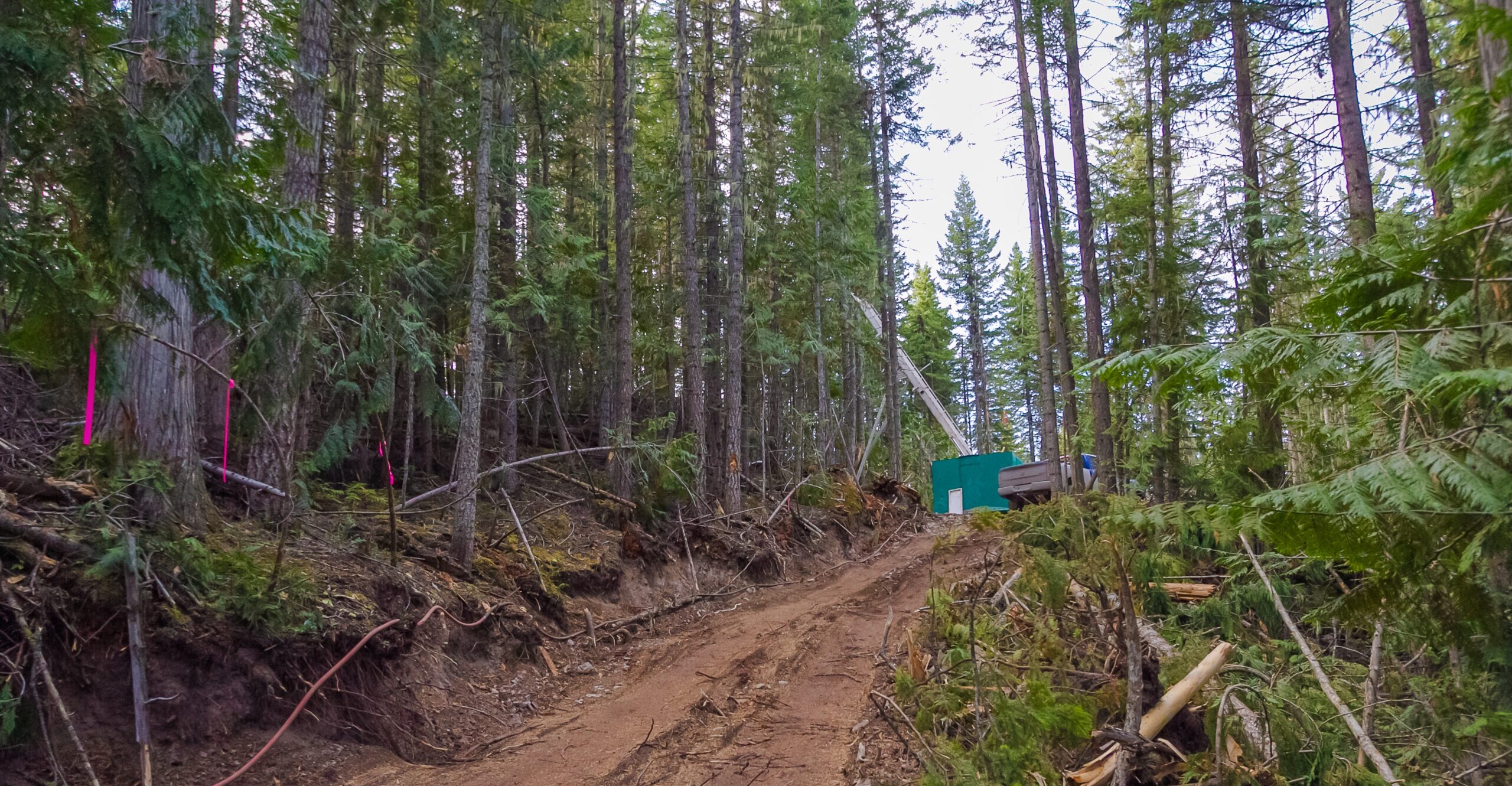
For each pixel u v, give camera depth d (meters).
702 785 5.82
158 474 6.36
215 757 5.61
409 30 12.90
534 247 14.00
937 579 7.70
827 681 8.34
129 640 5.52
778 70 20.17
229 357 8.49
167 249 3.94
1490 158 2.71
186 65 4.27
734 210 16.80
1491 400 2.64
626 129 15.09
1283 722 4.93
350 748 6.39
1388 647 5.14
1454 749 4.19
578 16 17.84
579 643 10.10
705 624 11.59
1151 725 5.13
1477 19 2.75
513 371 14.38
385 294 9.23
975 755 4.98
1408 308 2.94
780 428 23.52
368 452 12.42
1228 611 7.52
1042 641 5.95
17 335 4.06
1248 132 11.35
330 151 11.56
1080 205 13.88
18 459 6.35
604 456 17.72
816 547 17.33
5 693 4.70
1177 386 3.01
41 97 3.48
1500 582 2.91
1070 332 18.92
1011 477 17.47
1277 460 5.07
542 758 6.62
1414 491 2.34
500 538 11.22
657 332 19.02
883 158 26.47
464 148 13.44
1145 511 3.37
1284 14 9.96
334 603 7.17
